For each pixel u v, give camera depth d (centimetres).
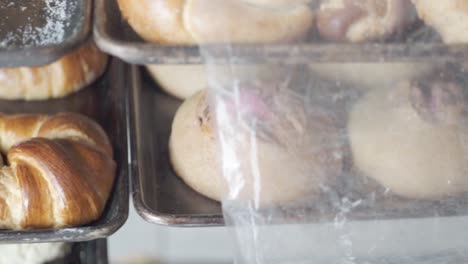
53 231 62
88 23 61
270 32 60
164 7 61
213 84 59
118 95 77
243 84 60
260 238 61
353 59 59
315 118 63
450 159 64
